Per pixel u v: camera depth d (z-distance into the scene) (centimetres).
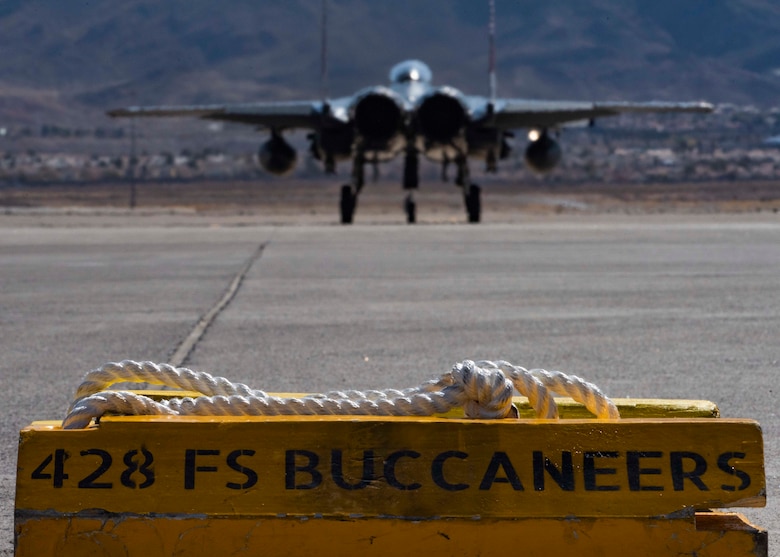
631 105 10500
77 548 1056
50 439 1062
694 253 6366
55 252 6850
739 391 2353
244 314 3722
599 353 2886
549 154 11900
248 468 1063
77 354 2892
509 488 1055
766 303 3969
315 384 2420
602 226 10038
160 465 1062
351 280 4869
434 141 9069
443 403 1120
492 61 11162
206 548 1058
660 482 1048
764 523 1463
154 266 5697
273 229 9775
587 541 1048
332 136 10112
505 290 4434
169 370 1181
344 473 1062
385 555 1058
